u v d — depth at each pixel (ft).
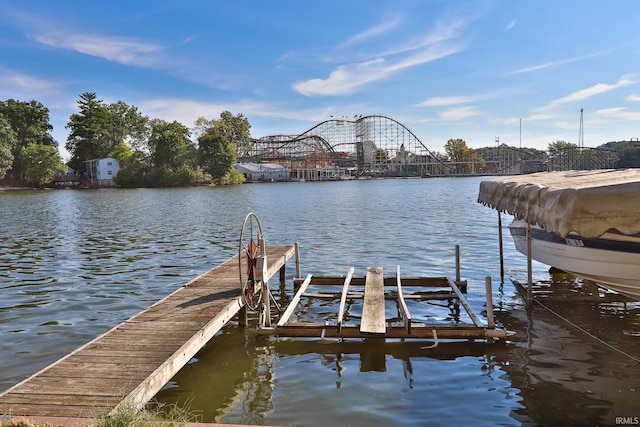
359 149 563.48
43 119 419.95
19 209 153.07
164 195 238.48
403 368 25.53
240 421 20.07
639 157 410.31
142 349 22.80
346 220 103.60
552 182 31.78
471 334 29.12
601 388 22.59
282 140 562.66
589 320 33.01
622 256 30.81
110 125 442.50
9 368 25.95
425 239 72.64
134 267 54.44
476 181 451.12
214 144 387.96
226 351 28.43
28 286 45.47
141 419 16.31
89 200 202.90
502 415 20.27
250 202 174.40
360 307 38.32
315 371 25.29
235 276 38.22
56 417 16.47
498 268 51.03
